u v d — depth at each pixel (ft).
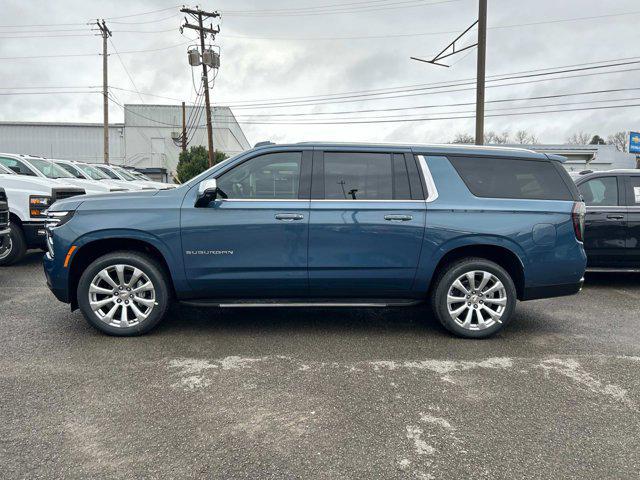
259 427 9.16
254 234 13.92
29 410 9.67
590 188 22.82
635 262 22.27
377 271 14.32
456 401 10.41
